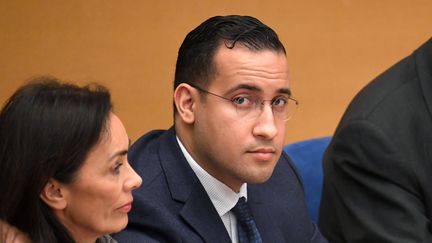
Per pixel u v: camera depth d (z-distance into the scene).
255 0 9.92
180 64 4.15
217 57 3.90
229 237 4.20
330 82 10.13
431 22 10.20
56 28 9.80
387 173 5.11
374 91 5.48
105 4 9.80
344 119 5.50
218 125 3.93
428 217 5.11
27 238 3.29
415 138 5.19
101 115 3.28
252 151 3.92
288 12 9.99
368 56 10.16
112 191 3.35
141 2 9.83
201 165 4.21
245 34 3.92
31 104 3.22
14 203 3.23
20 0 9.77
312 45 10.07
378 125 5.19
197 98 4.02
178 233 4.00
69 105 3.24
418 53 5.55
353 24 10.09
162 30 9.86
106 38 9.84
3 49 9.76
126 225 3.65
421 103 5.27
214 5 9.88
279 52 3.95
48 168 3.18
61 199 3.29
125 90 9.88
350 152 5.29
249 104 3.92
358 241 5.24
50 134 3.18
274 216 4.65
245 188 4.45
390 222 5.05
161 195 4.19
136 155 4.39
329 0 10.04
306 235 4.80
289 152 6.26
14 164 3.19
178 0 9.84
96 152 3.27
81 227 3.41
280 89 3.91
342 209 5.44
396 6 10.12
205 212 4.19
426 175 5.11
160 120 9.91
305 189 6.17
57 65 9.81
